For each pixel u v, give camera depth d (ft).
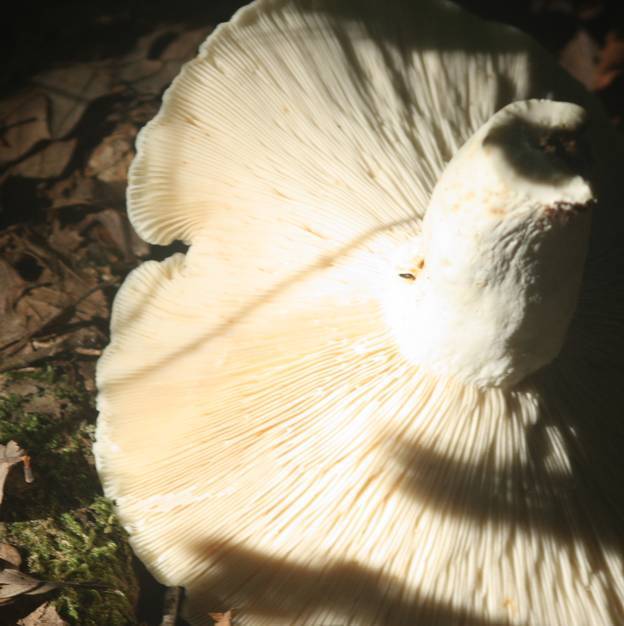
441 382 0.66
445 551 0.64
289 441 0.69
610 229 0.81
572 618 0.65
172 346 0.79
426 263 0.63
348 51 0.80
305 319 0.71
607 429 0.69
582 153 0.59
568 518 0.65
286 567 0.68
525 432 0.65
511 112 0.58
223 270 0.79
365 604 0.66
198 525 0.73
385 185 0.74
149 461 0.77
